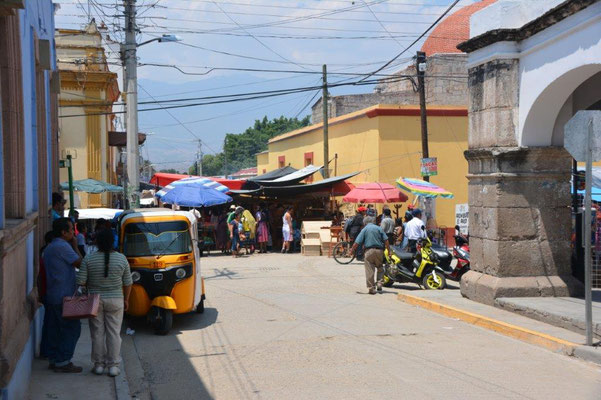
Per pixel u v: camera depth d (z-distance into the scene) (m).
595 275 12.29
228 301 13.27
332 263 21.14
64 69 27.41
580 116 8.38
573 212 13.44
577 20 9.72
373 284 14.21
